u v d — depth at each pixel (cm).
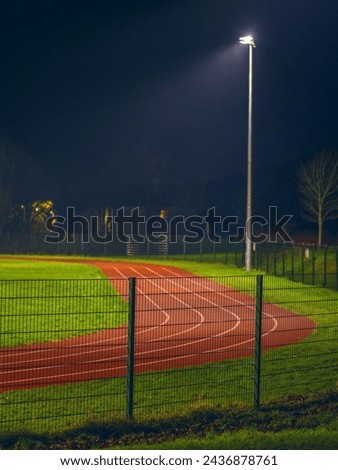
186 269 6606
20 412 1566
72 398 1672
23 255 9400
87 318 3141
